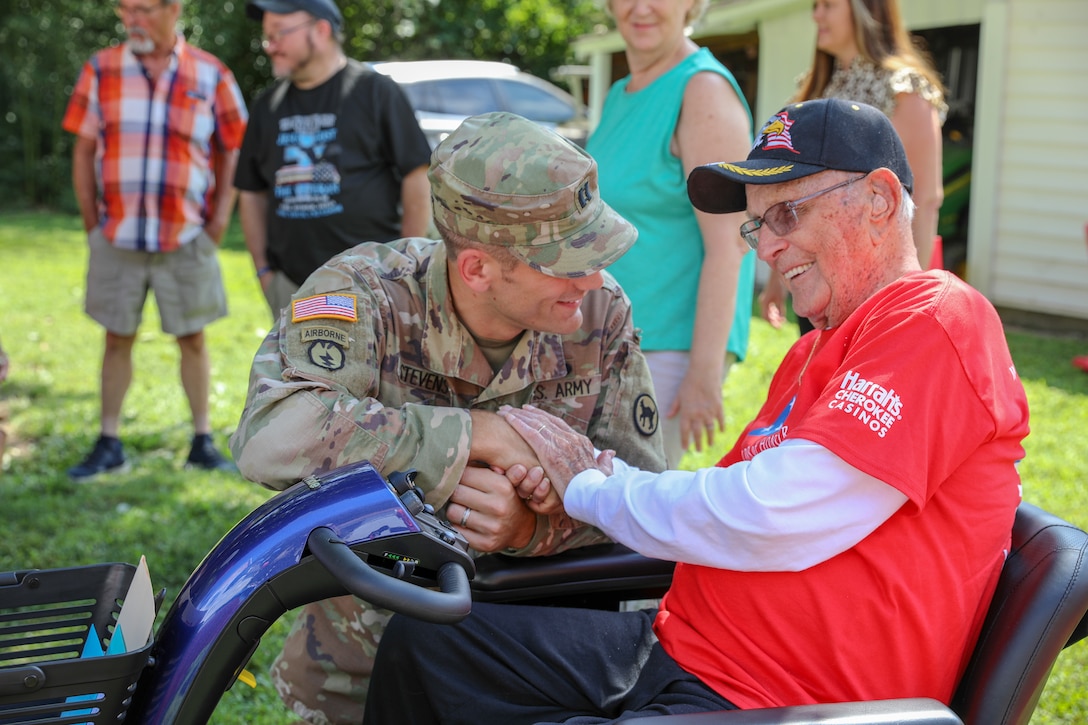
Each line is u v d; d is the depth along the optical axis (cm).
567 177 156
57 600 150
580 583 185
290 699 202
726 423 518
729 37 1202
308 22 356
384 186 370
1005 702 146
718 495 155
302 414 168
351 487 150
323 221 366
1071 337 775
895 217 164
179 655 144
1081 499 414
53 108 1505
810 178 162
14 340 686
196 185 437
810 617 153
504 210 155
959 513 151
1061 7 766
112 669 130
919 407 145
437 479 170
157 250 428
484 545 174
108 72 429
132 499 412
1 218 1403
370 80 366
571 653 167
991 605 156
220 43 1565
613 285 198
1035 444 490
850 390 147
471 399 188
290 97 373
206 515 395
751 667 157
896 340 148
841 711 134
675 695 158
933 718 133
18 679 125
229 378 601
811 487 148
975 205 838
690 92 264
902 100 302
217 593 145
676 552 160
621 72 1330
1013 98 805
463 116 1109
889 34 312
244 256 1093
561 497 176
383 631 190
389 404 182
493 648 165
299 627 202
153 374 604
